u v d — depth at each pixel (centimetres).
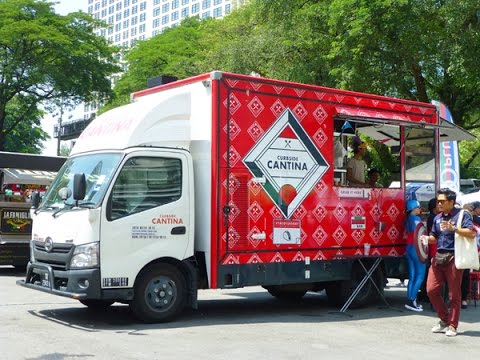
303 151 1005
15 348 691
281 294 1216
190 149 947
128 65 4112
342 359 698
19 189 1570
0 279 1426
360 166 1116
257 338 802
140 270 873
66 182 936
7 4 3334
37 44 3362
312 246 1005
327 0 2219
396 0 1930
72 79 3497
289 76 2300
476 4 1939
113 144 904
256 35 2556
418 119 1171
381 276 1107
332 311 1065
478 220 1138
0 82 3416
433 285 878
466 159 3281
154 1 14238
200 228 927
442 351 759
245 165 941
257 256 947
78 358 655
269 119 970
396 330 895
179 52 3972
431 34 2055
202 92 938
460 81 2144
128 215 862
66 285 859
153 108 907
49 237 895
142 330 834
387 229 1103
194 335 809
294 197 989
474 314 1072
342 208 1045
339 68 2100
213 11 12469
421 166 1166
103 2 16038
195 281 912
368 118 1059
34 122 4872
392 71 2156
